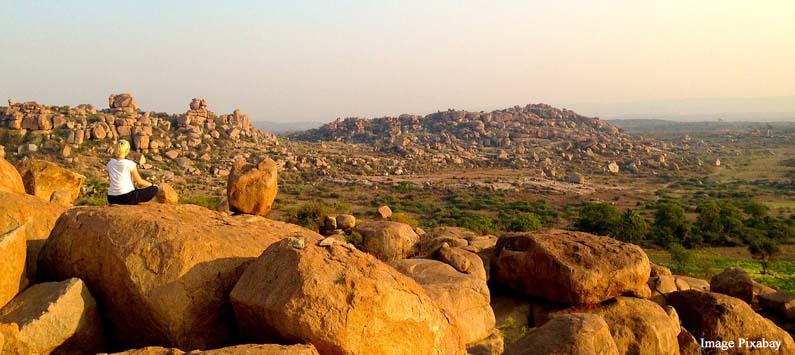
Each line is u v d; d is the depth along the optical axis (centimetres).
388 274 576
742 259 4297
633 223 5341
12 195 698
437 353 584
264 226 820
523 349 602
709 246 5078
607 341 616
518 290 1102
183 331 566
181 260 580
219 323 596
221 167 9800
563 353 570
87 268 609
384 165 13338
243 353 452
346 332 502
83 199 3325
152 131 10406
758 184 11444
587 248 1060
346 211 5694
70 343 548
